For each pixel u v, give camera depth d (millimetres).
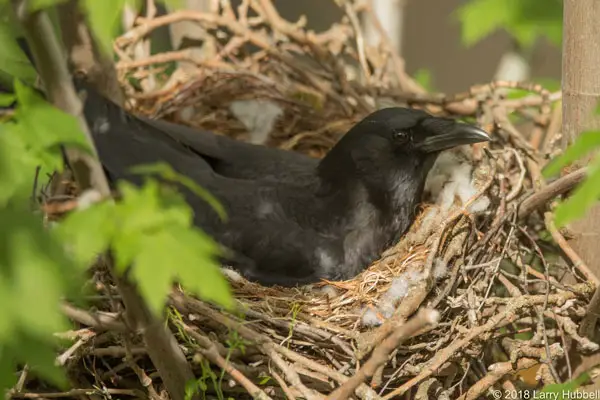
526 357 7355
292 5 16297
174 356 6297
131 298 5516
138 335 7055
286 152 9906
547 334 7652
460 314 7637
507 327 8172
